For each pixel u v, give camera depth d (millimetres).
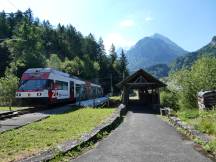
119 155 10242
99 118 21125
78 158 9797
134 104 42562
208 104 22812
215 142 11219
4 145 11523
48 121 19047
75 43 152375
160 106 33844
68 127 16422
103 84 129375
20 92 29406
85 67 123562
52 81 30219
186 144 12102
